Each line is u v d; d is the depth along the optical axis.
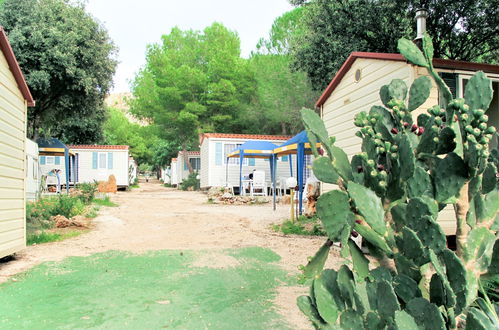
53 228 9.27
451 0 10.16
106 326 3.26
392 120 1.51
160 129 32.91
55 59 16.00
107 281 4.75
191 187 31.52
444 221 5.32
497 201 1.32
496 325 1.12
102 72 18.67
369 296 1.24
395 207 1.24
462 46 12.00
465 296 1.05
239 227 9.76
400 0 9.99
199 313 3.57
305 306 1.28
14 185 5.85
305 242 7.50
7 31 15.99
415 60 1.38
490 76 5.72
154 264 5.72
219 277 4.94
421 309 1.06
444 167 1.27
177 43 33.12
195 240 7.92
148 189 35.56
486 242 1.27
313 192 10.32
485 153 1.21
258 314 3.53
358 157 1.44
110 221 10.87
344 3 10.63
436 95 5.30
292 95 20.92
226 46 29.92
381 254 1.34
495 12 10.36
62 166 25.47
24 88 6.04
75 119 23.31
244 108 27.33
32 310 3.67
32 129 19.06
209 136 22.83
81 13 17.73
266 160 22.92
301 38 12.40
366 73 6.39
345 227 1.16
